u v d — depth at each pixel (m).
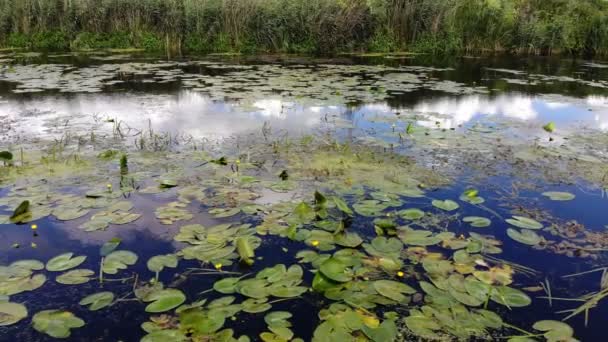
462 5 12.62
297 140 4.59
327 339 1.83
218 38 12.03
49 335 1.87
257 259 2.45
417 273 2.32
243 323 1.95
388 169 3.80
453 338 1.86
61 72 8.40
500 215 3.01
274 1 11.91
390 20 12.34
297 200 3.16
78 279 2.24
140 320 1.97
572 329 1.92
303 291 2.14
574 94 7.22
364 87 7.32
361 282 2.23
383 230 2.69
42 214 2.85
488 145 4.51
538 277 2.32
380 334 1.85
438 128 5.09
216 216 2.88
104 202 3.06
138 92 6.80
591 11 13.12
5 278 2.22
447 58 11.57
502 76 8.95
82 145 4.29
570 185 3.53
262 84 7.46
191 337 1.84
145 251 2.51
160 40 12.04
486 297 2.11
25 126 4.91
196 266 2.38
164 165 3.80
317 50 11.92
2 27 12.14
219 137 4.66
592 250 2.58
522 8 12.94
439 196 3.30
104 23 12.29
